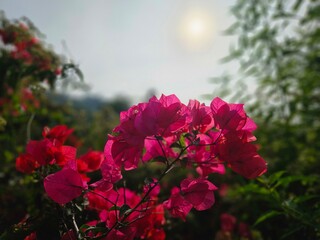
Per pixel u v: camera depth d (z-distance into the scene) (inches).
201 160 11.0
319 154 26.1
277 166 21.2
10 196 20.0
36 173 12.6
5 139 26.0
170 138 10.7
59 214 11.5
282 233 16.4
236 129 10.0
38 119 30.6
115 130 10.1
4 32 21.9
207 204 10.4
